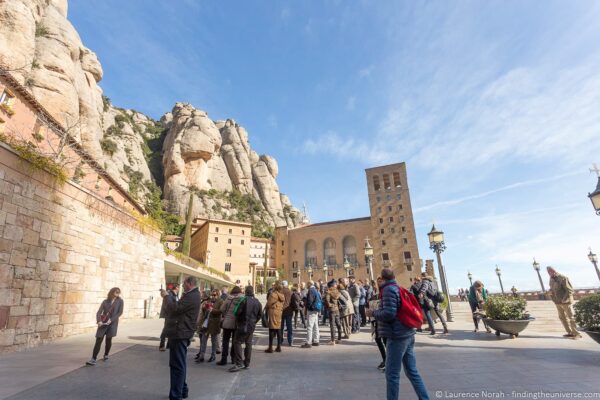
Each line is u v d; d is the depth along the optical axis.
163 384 5.02
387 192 77.06
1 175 7.90
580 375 4.84
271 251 84.31
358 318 11.40
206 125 90.50
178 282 28.05
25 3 35.59
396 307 3.78
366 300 13.20
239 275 59.97
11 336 7.75
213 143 90.38
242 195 97.62
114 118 85.19
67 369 5.86
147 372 5.74
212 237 59.38
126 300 15.52
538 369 5.27
